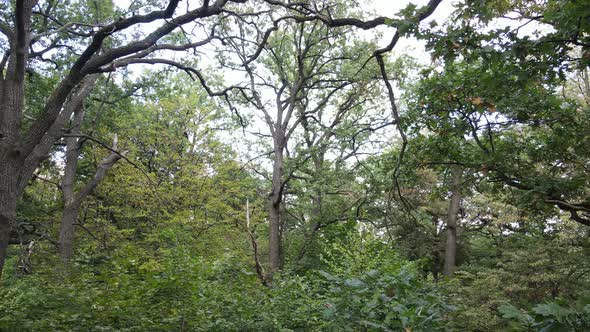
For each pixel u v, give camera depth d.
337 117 24.88
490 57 6.87
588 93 15.54
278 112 25.67
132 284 8.38
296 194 25.28
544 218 10.95
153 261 13.67
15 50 9.63
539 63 6.96
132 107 24.14
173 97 24.41
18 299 7.80
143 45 9.44
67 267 10.96
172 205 21.09
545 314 3.01
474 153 10.61
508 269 16.11
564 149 9.91
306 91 25.83
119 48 9.42
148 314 7.48
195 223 20.62
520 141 10.80
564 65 7.38
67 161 19.73
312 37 23.62
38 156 11.89
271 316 7.94
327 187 21.86
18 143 9.31
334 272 17.84
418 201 25.86
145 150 24.12
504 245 22.59
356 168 20.86
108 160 19.16
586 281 14.97
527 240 16.28
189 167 22.09
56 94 9.44
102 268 11.19
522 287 14.80
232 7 20.86
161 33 9.57
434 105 9.74
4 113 9.50
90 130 20.20
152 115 24.16
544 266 15.09
